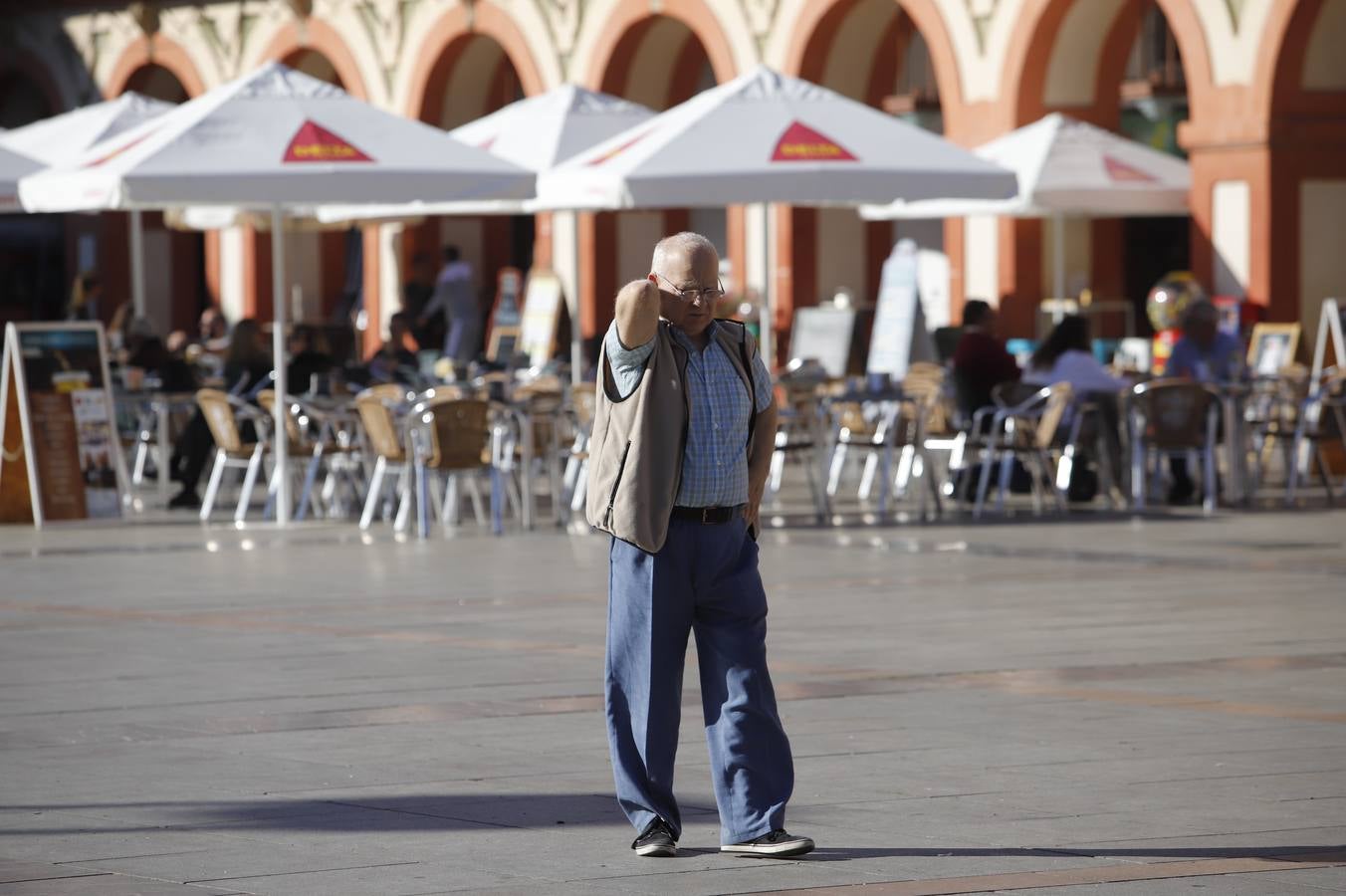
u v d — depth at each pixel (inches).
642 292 644.7
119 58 3612.2
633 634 664.4
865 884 619.8
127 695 940.6
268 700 925.2
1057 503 1736.0
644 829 659.4
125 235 3823.8
